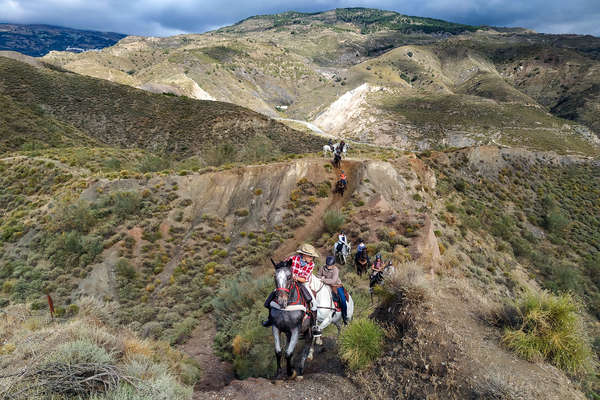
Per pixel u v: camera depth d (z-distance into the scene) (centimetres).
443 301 703
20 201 3444
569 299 625
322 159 3309
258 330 1105
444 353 566
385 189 2895
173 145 7294
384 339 654
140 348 700
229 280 1991
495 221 3997
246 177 3078
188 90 18688
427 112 17175
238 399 595
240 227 2677
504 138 13725
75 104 7869
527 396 472
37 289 2173
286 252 2264
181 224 2739
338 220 2239
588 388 540
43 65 12731
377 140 15888
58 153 4678
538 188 5525
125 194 2909
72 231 2592
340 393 587
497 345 593
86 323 785
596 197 5597
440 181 4534
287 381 655
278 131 8269
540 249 4000
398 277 711
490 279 2278
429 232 1794
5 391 448
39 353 569
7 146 5428
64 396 461
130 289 2116
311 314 659
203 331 1504
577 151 12562
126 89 8831
